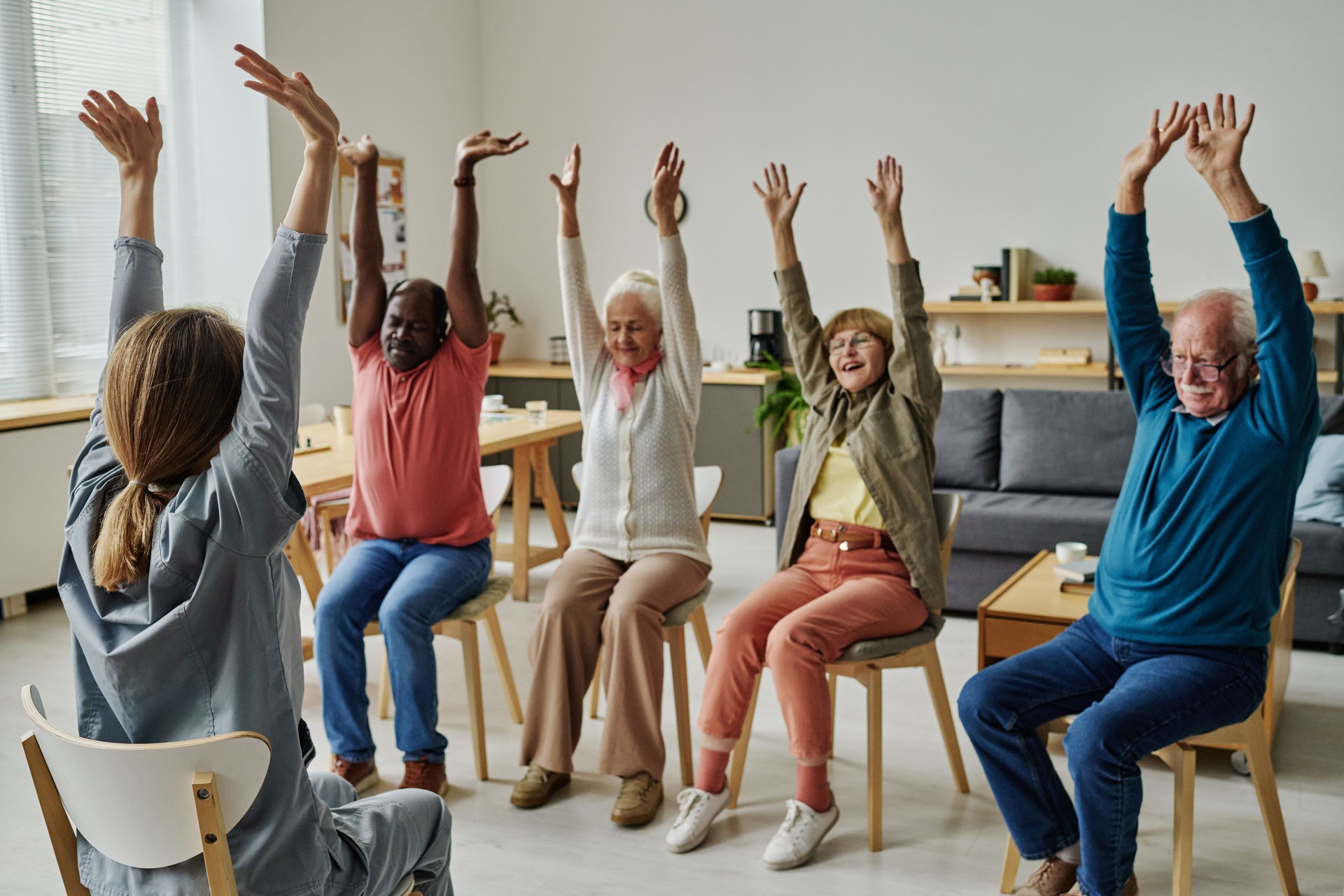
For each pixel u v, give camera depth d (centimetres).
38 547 445
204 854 130
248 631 135
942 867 248
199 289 554
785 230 296
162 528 134
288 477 137
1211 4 550
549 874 246
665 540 289
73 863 147
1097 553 415
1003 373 588
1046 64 581
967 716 226
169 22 533
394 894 160
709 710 263
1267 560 216
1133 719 206
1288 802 276
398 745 281
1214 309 215
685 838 256
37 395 496
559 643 277
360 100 596
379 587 288
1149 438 229
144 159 163
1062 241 589
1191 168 562
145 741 137
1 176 475
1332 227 543
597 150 674
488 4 688
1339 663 381
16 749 314
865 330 281
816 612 257
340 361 596
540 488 488
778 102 633
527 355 706
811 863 250
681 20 647
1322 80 537
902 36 605
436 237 663
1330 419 424
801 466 292
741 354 657
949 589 443
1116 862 208
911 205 614
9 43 473
